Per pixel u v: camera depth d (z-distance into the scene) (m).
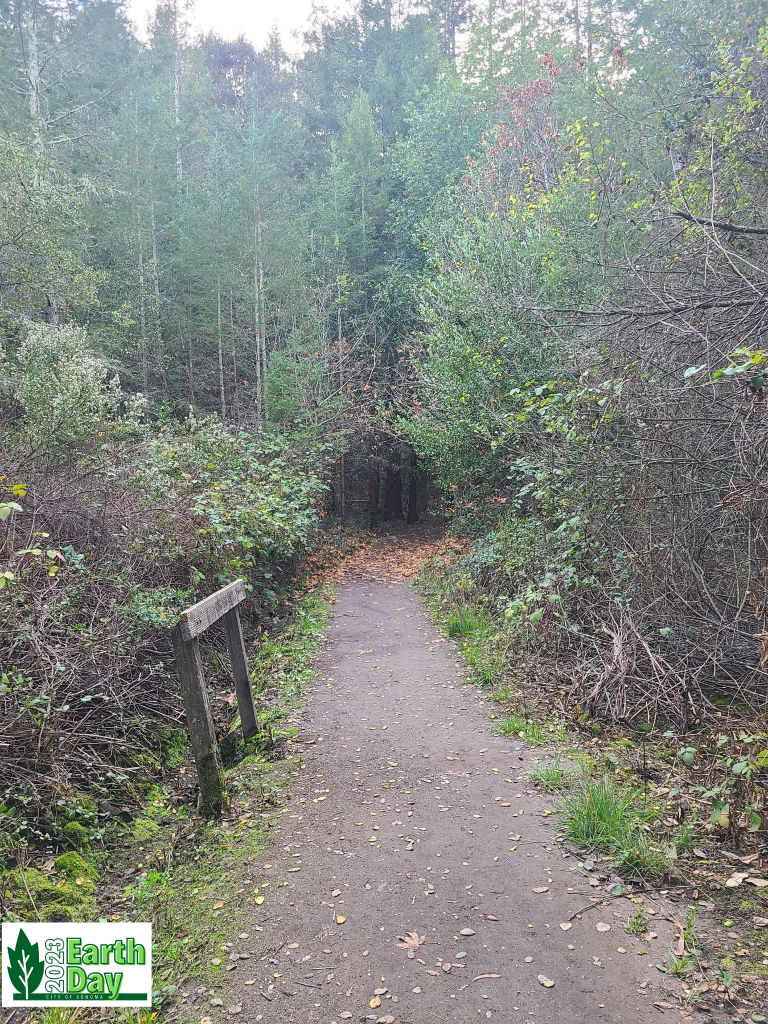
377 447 23.53
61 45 20.20
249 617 8.75
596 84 10.48
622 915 3.03
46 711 4.20
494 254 11.55
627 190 8.96
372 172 24.59
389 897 3.28
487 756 4.92
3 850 3.54
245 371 23.03
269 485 10.59
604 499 6.26
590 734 5.16
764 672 4.65
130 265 22.06
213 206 22.92
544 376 10.12
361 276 23.03
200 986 2.74
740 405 4.91
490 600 9.07
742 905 3.04
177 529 7.22
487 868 3.49
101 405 9.56
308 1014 2.56
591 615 6.48
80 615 5.55
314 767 4.84
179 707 5.69
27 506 5.93
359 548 18.22
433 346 13.12
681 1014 2.44
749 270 5.25
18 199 12.97
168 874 3.65
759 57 7.32
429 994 2.62
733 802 3.69
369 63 30.41
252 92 27.05
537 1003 2.54
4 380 10.88
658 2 10.91
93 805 4.12
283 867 3.59
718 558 5.95
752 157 6.93
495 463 12.05
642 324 5.75
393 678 6.93
